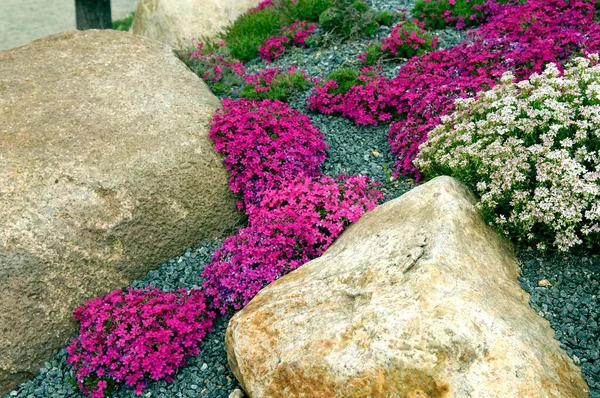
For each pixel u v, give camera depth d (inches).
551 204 51.8
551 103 56.6
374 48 91.7
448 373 42.8
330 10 102.0
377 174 71.9
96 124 67.7
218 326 59.7
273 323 50.1
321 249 61.0
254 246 61.1
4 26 209.5
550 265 53.6
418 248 50.0
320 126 81.1
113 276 62.4
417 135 71.6
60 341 58.7
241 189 69.3
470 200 56.9
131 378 54.4
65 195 60.4
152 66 79.6
